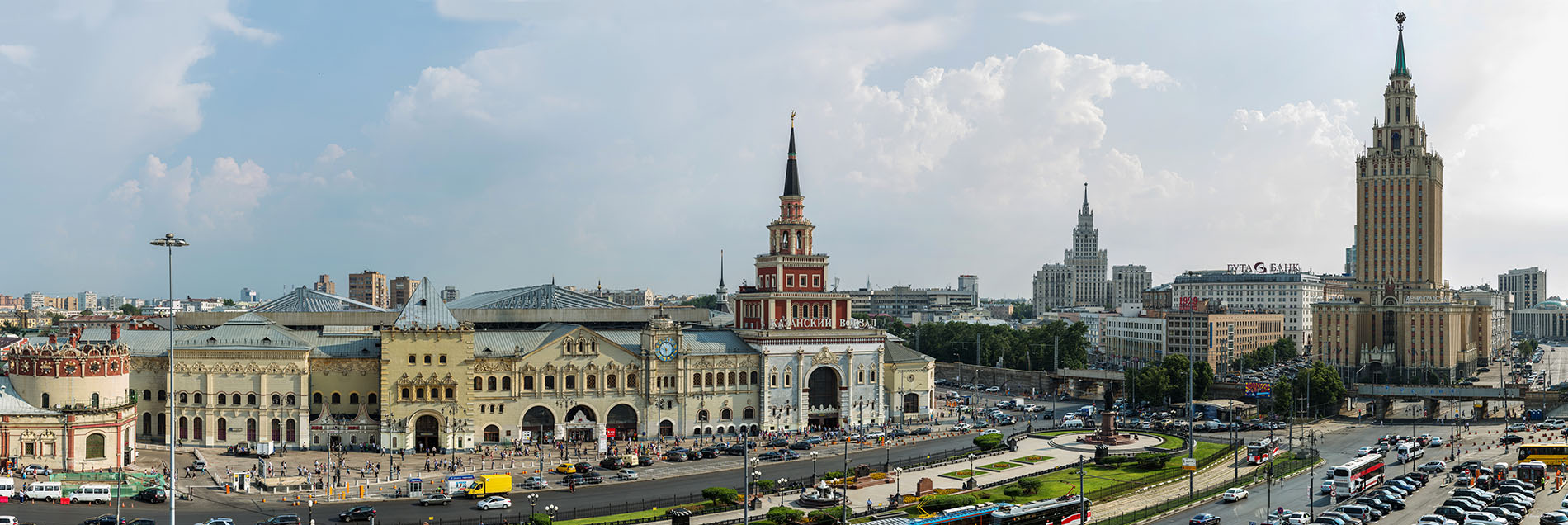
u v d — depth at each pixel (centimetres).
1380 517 15400
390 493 17538
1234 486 17925
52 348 19000
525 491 17800
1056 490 17350
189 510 15888
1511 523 14725
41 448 18562
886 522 13912
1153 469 19525
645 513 15738
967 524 14125
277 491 17625
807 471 19938
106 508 15675
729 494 16138
